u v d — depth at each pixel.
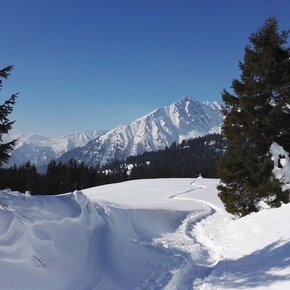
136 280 10.05
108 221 12.87
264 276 9.52
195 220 22.30
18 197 9.36
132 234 14.45
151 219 19.28
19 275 7.68
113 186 52.59
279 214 15.86
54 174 84.31
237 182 20.22
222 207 29.05
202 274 10.86
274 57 19.62
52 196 11.05
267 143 19.11
